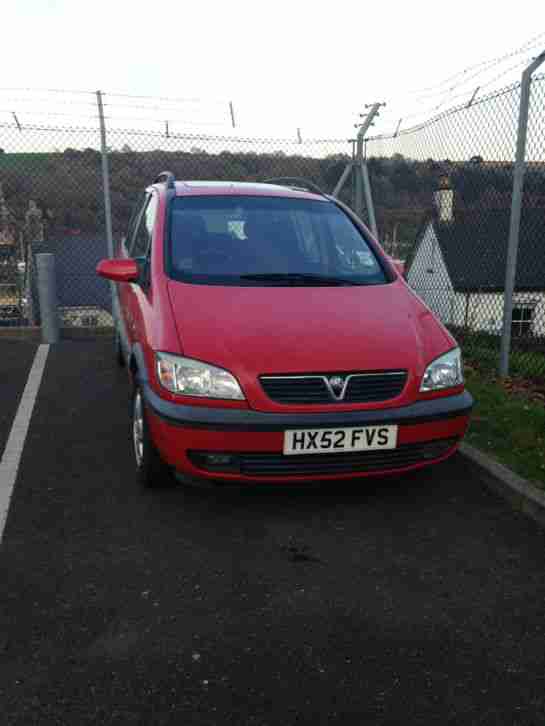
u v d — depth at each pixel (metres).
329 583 2.84
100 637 2.45
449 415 3.33
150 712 2.09
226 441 3.08
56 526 3.31
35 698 2.13
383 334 3.43
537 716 2.10
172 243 4.14
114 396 5.55
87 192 8.28
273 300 3.64
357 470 3.24
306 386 3.14
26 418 4.98
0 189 8.37
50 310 7.76
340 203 4.99
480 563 3.02
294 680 2.24
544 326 7.28
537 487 3.60
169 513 3.46
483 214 7.86
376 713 2.10
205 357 3.16
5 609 2.61
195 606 2.65
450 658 2.37
